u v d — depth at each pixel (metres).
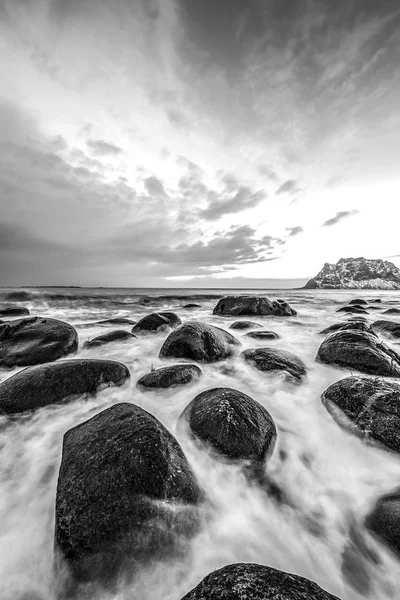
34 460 3.61
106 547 2.16
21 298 26.69
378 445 3.46
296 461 3.52
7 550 2.40
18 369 6.48
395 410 3.64
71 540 2.20
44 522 2.68
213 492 2.99
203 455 3.34
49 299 27.03
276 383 5.56
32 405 4.37
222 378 5.94
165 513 2.39
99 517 2.29
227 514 2.77
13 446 3.86
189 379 5.44
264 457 3.29
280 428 4.18
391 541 2.29
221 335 7.55
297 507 2.87
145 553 2.19
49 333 7.48
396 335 9.35
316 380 5.74
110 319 14.41
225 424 3.43
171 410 4.64
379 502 2.74
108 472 2.56
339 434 3.88
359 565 2.31
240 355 7.05
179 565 2.22
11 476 3.33
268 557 2.40
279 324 13.34
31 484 3.20
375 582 2.20
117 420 3.19
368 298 36.44
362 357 5.80
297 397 5.04
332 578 2.25
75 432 3.31
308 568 2.32
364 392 4.07
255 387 5.53
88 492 2.44
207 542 2.45
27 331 7.59
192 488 2.71
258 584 1.76
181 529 2.40
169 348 7.05
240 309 16.22
